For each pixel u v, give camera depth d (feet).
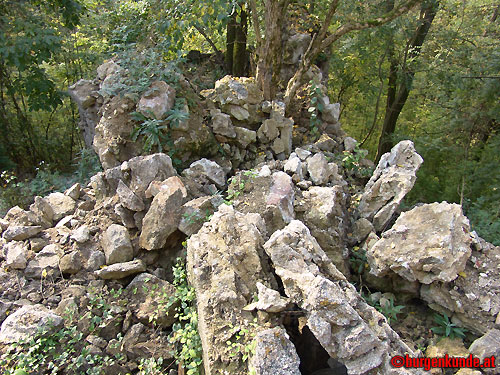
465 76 27.84
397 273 11.07
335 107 19.93
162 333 9.96
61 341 9.25
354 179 16.99
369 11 26.73
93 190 14.38
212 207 11.93
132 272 11.04
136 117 15.15
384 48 29.04
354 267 12.39
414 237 11.02
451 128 31.73
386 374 7.11
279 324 8.14
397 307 10.85
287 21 23.98
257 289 8.81
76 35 31.14
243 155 17.04
